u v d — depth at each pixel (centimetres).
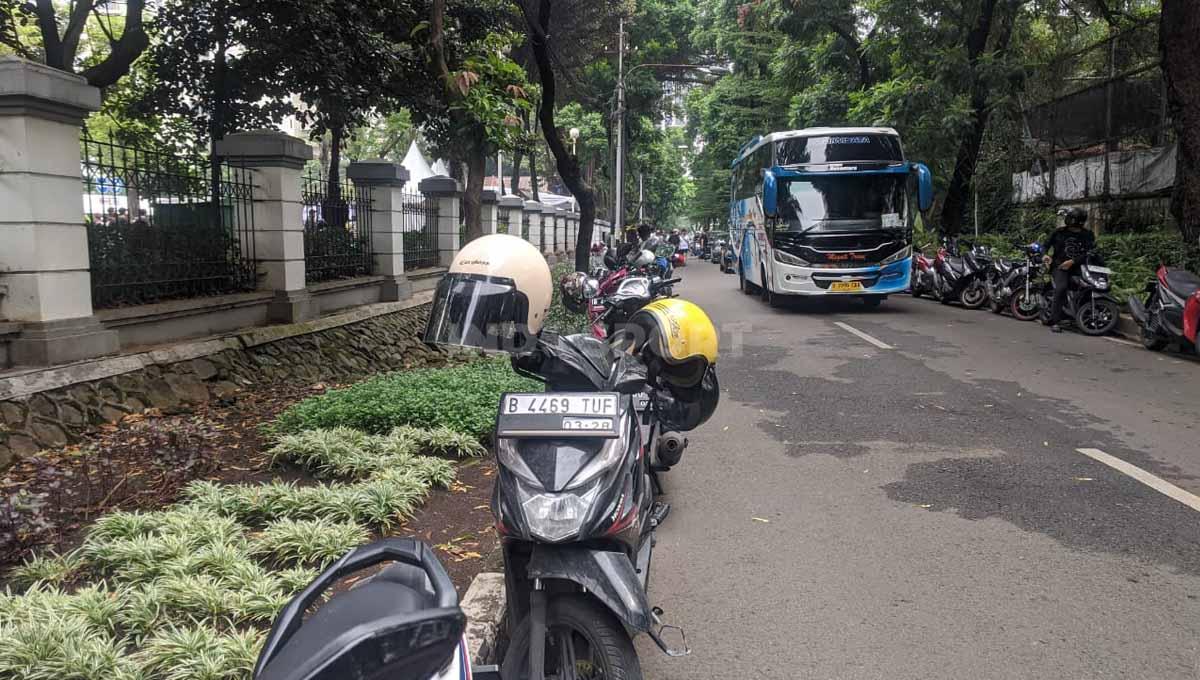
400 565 215
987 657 348
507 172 5719
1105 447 638
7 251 659
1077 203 1942
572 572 273
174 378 772
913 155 1966
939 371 952
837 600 403
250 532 477
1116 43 1778
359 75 1108
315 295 1126
